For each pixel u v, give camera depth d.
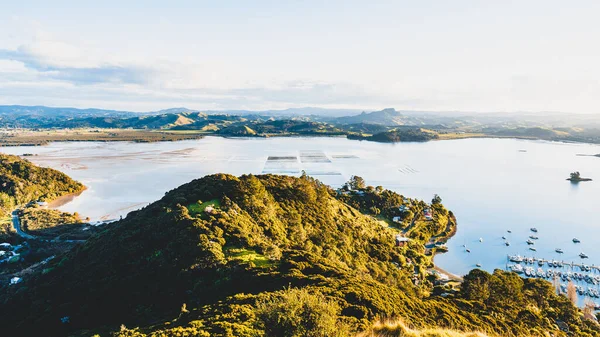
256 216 78.50
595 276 105.19
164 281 55.81
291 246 71.00
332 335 25.02
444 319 40.81
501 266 112.62
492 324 46.25
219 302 40.22
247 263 54.34
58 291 63.47
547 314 64.62
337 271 51.72
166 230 69.44
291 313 25.41
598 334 60.12
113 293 56.44
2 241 116.19
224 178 97.44
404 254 105.62
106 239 78.94
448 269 109.62
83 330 49.09
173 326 36.22
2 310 63.41
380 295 41.66
